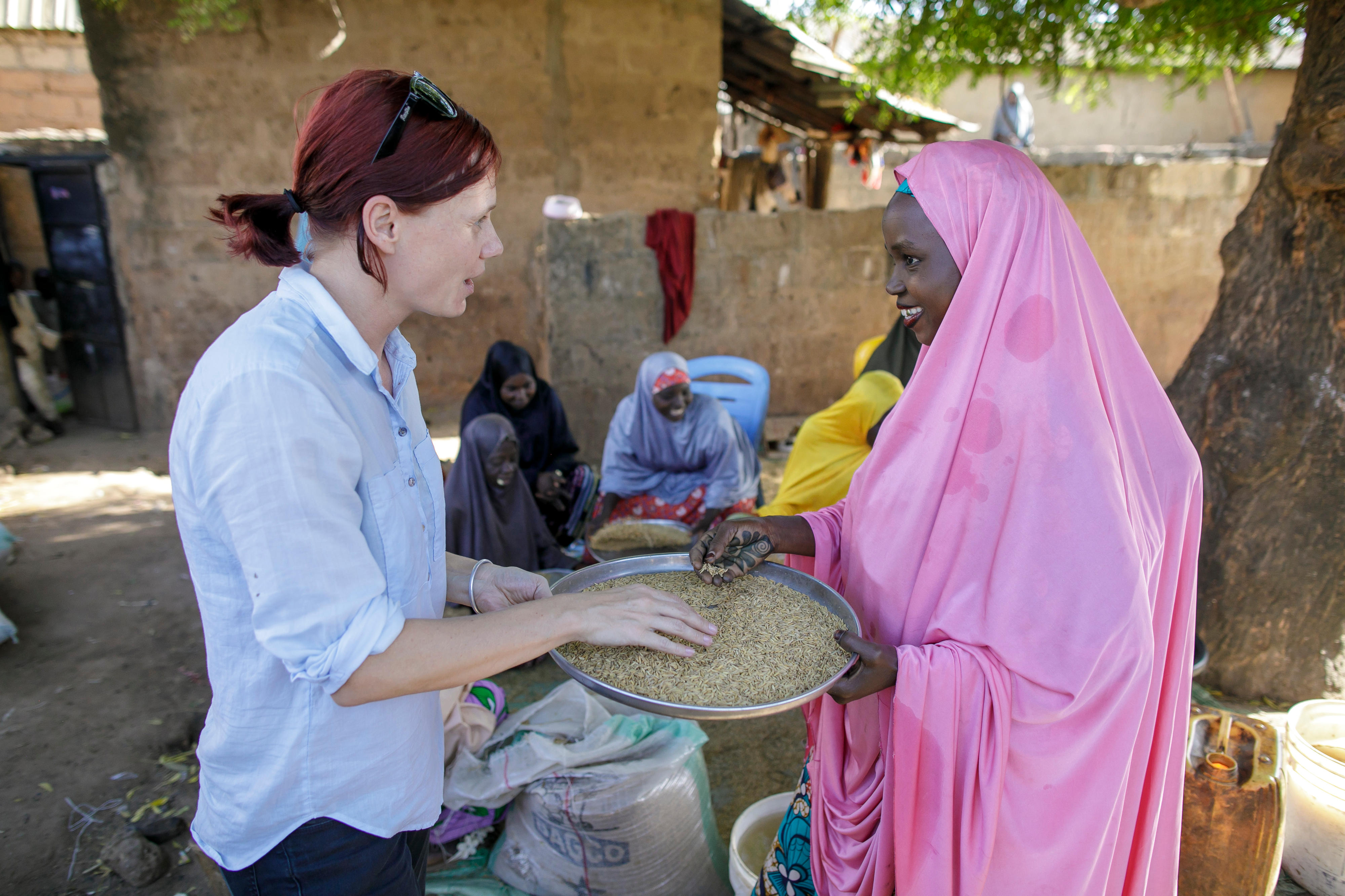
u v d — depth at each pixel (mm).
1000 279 1396
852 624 1513
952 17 4484
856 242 7129
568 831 2201
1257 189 3205
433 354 8055
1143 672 1326
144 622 4145
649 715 2490
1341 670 3139
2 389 7238
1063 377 1376
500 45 7457
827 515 1857
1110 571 1325
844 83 7582
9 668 3697
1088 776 1374
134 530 5355
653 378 4195
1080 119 16469
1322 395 3000
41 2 9406
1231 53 4598
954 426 1436
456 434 7242
